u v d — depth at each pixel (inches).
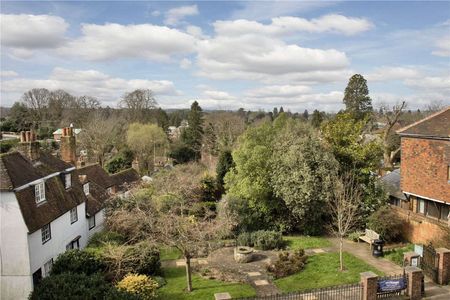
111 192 1183.6
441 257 625.3
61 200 799.7
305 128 1288.1
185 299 623.5
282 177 1007.6
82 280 562.9
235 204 1054.4
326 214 1030.4
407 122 2758.4
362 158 1032.8
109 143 2156.7
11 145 1736.0
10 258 641.0
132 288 597.3
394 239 932.0
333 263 778.2
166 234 687.1
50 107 3031.5
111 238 836.0
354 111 2215.8
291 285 672.4
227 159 1492.4
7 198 633.6
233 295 629.9
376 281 548.7
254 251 906.7
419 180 929.5
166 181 1257.4
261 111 4114.2
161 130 2420.0
